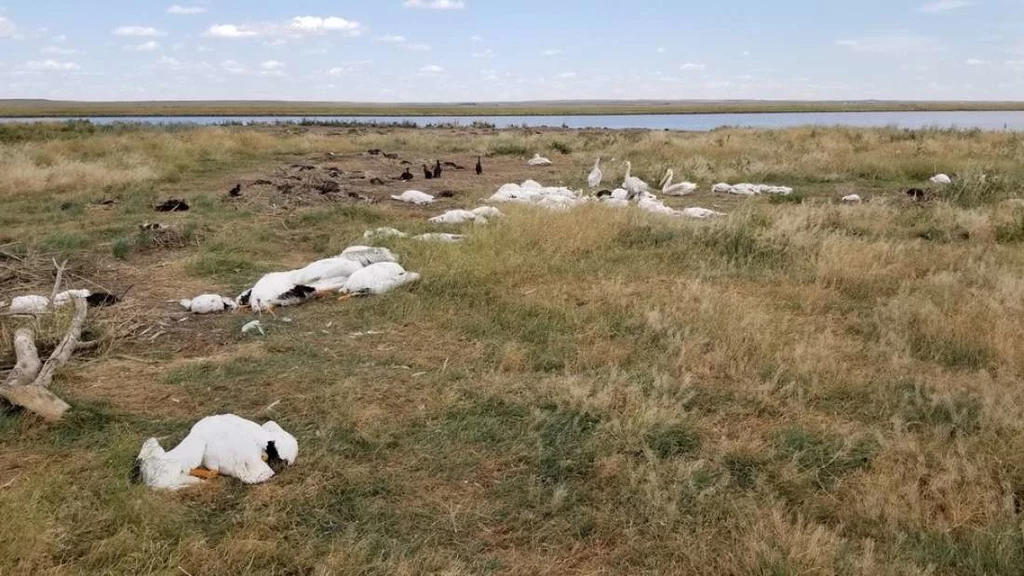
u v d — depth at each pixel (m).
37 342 5.64
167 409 4.70
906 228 10.37
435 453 4.19
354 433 4.36
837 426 4.50
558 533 3.49
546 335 6.08
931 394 4.89
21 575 3.01
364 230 10.26
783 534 3.31
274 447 4.03
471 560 3.29
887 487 3.75
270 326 6.31
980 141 23.41
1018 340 5.70
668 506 3.57
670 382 5.04
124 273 8.18
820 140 24.20
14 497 3.45
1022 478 3.86
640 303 6.80
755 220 10.05
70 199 13.07
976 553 3.25
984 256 8.31
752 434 4.46
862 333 6.26
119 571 3.08
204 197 13.05
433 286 7.25
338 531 3.48
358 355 5.66
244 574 3.10
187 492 3.72
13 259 8.59
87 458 4.02
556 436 4.37
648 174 17.91
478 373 5.32
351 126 43.00
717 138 26.36
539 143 25.95
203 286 7.71
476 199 13.58
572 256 8.61
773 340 5.82
